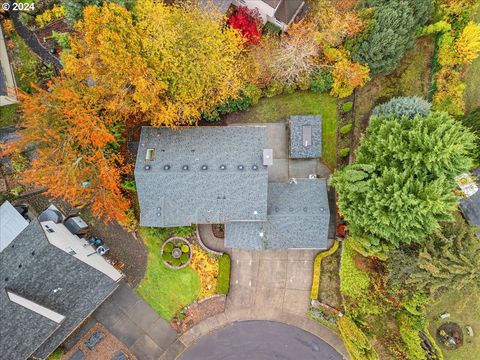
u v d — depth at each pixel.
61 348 34.78
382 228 28.41
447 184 27.39
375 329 34.41
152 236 35.56
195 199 31.42
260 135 32.09
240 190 31.02
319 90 34.41
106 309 35.72
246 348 36.06
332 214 35.62
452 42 32.47
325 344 36.06
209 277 35.53
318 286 35.75
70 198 33.00
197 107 30.81
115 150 33.31
